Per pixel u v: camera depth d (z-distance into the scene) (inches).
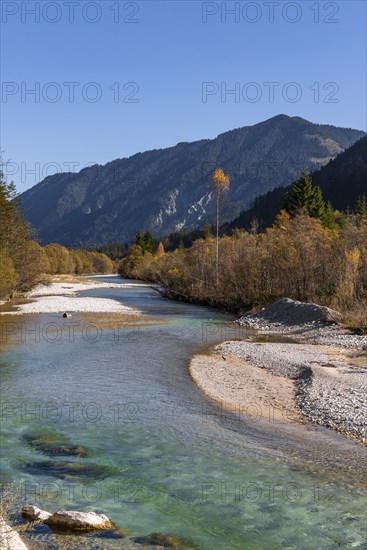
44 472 375.2
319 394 612.4
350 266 1359.5
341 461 410.3
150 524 299.3
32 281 2486.5
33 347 922.7
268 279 1668.3
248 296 1660.9
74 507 319.0
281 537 286.2
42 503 323.0
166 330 1162.0
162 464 395.9
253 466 395.9
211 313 1578.5
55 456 408.2
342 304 1310.3
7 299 2018.9
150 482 360.5
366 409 546.3
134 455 414.6
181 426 495.8
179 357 844.0
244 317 1401.3
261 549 273.4
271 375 735.7
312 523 302.4
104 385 653.9
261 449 436.8
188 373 729.6
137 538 282.5
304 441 460.8
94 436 459.5
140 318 1400.1
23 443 437.1
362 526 299.3
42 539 277.6
